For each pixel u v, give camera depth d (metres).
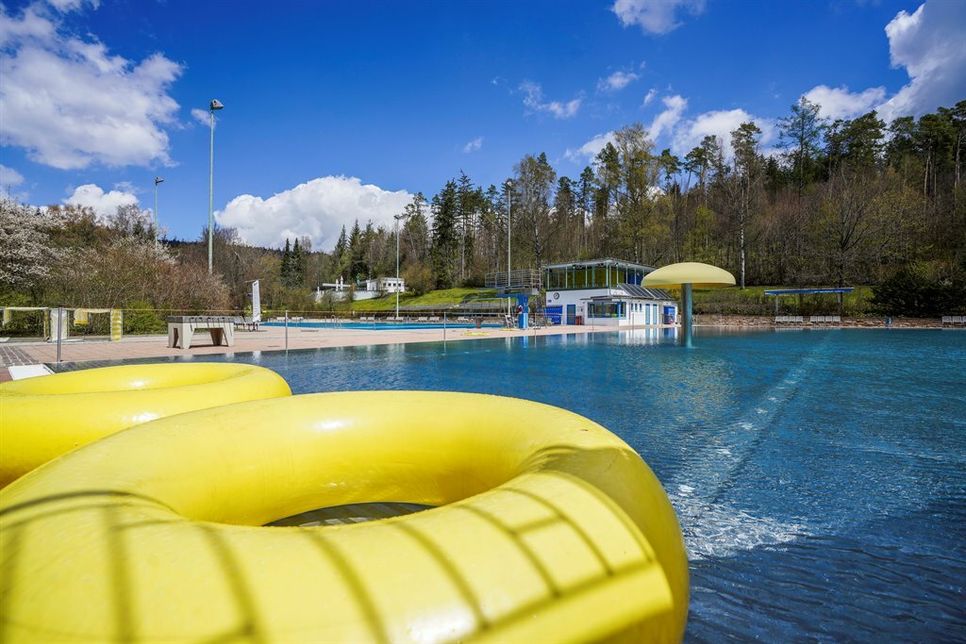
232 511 1.65
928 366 9.81
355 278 83.69
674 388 7.09
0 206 21.36
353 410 2.06
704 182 60.41
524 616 0.89
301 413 1.98
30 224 21.78
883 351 13.46
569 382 7.72
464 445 1.91
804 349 14.17
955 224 39.81
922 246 39.72
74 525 0.97
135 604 0.79
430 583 0.87
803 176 57.22
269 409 1.94
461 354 12.66
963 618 1.77
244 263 49.72
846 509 2.72
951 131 52.94
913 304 31.48
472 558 0.93
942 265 33.62
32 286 20.80
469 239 68.12
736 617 1.77
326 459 1.92
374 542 0.94
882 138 55.56
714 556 2.21
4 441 2.28
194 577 0.84
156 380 3.33
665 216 49.84
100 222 40.16
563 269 35.78
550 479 1.24
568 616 0.93
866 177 46.53
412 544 0.94
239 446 1.72
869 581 2.00
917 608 1.82
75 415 2.37
